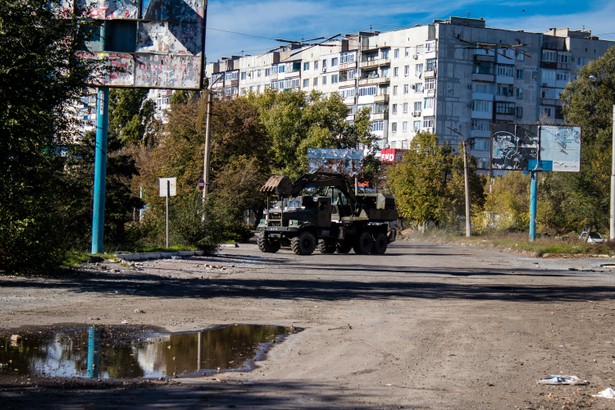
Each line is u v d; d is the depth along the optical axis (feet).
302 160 278.67
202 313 44.29
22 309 42.96
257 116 199.11
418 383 27.32
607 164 221.05
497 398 25.32
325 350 33.63
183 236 110.42
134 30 80.48
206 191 136.26
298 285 65.41
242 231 178.09
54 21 55.98
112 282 60.08
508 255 143.33
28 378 26.55
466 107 339.98
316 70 397.19
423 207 249.96
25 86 53.21
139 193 184.96
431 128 337.93
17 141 53.67
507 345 36.09
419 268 96.78
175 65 80.64
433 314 47.26
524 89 350.23
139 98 284.41
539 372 29.86
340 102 305.94
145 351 32.27
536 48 351.67
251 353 32.53
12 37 52.95
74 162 63.93
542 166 177.99
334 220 144.36
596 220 223.51
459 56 338.34
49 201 61.31
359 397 24.89
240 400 24.08
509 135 178.60
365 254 141.38
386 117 358.43
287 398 24.50
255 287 62.03
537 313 49.08
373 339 36.86
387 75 360.69
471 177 254.27
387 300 54.90
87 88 61.00
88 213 86.84
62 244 63.57
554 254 142.00
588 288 70.08
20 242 59.31
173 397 24.29
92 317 40.81
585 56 362.53
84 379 26.66
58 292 51.83
